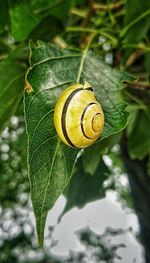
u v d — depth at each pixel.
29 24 0.12
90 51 0.08
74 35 0.13
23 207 0.41
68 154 0.07
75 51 0.08
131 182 0.19
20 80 0.10
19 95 0.10
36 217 0.06
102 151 0.12
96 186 0.16
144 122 0.14
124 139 0.17
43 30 0.11
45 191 0.06
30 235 0.42
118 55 0.12
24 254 0.42
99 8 0.13
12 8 0.12
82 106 0.06
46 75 0.07
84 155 0.12
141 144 0.15
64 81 0.08
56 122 0.06
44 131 0.07
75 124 0.06
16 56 0.10
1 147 0.34
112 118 0.07
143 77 0.13
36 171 0.06
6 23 0.12
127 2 0.11
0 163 0.37
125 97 0.13
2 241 0.42
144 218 0.20
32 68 0.07
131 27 0.11
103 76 0.08
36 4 0.12
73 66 0.08
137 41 0.11
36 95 0.07
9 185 0.40
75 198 0.16
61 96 0.06
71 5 0.13
